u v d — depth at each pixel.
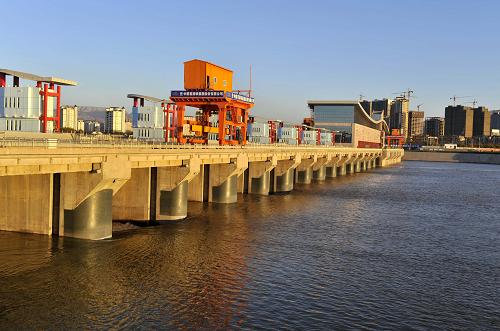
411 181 134.75
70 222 42.56
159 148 53.19
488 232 56.72
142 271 35.28
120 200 55.88
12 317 26.53
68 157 37.78
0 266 34.69
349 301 31.28
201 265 37.69
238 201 76.00
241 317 27.97
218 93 79.31
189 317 27.64
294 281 34.81
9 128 51.34
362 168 196.75
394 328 27.38
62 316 26.89
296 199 82.06
